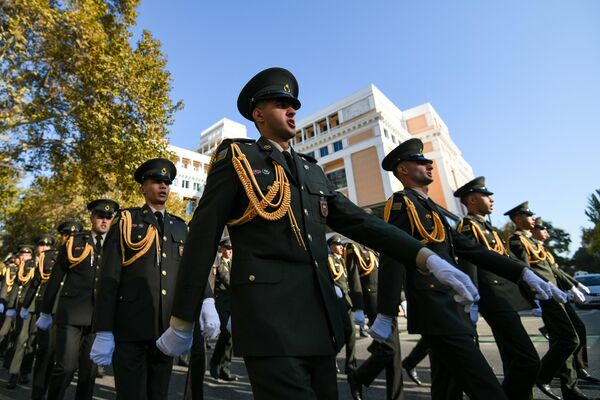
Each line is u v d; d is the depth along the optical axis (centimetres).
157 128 1030
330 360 136
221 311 591
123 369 240
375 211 2294
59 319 344
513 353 269
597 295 1320
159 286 270
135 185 1055
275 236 139
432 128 3969
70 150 1048
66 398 425
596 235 3497
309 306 131
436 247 254
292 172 162
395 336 339
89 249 385
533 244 435
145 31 1098
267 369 118
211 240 134
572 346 336
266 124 171
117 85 916
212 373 502
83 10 879
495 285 284
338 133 3569
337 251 732
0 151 952
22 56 824
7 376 586
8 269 767
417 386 420
